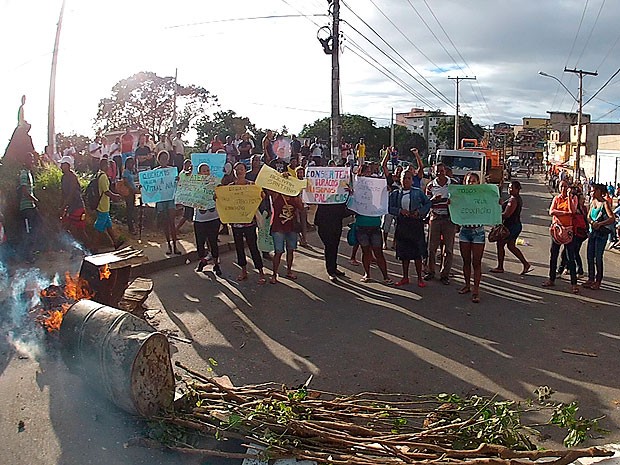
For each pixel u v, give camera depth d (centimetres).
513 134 12838
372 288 970
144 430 448
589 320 816
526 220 2241
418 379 598
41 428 457
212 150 1567
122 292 682
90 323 475
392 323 781
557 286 1020
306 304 862
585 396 563
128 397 442
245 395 481
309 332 736
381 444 399
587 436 480
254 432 414
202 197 1005
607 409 534
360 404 494
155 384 451
